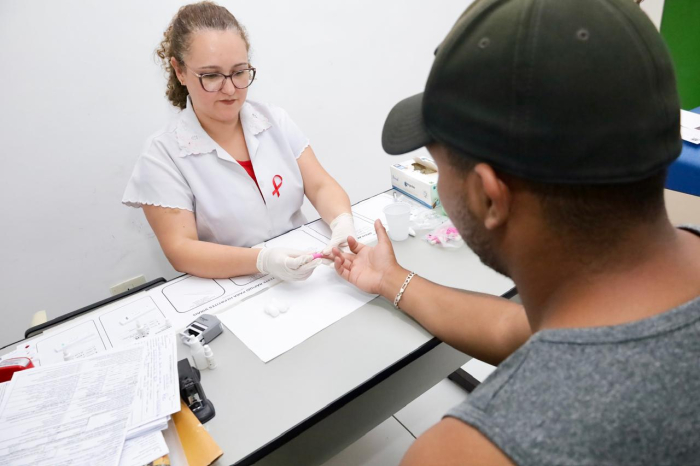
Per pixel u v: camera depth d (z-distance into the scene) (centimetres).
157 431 73
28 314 186
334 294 105
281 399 81
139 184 134
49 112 164
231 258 117
